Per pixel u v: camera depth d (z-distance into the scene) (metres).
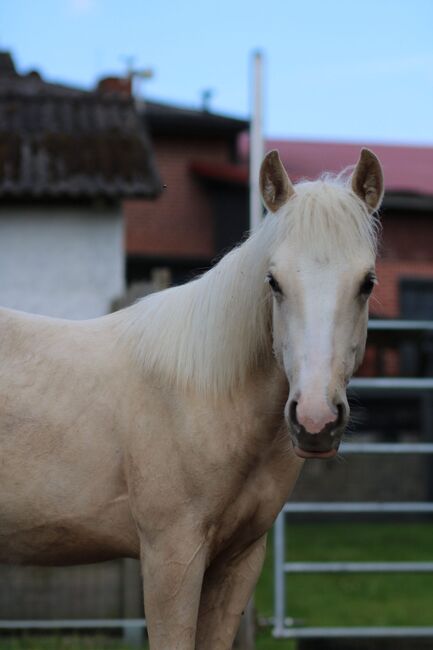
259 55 6.18
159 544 3.65
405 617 8.14
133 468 3.70
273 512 3.81
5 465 3.77
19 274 11.62
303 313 3.29
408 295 17.70
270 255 3.49
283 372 3.64
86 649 6.14
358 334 3.40
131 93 15.30
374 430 15.61
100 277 11.72
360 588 9.79
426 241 17.80
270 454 3.73
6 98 13.47
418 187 19.66
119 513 3.78
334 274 3.30
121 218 11.82
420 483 15.41
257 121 6.14
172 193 19.45
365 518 15.34
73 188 11.30
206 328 3.73
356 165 3.53
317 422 3.16
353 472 15.29
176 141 19.86
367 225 3.45
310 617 8.09
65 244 11.70
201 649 3.88
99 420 3.77
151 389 3.75
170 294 3.93
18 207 11.62
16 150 11.97
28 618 6.63
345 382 3.32
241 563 3.92
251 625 5.85
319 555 10.96
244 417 3.67
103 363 3.86
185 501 3.64
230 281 3.73
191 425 3.65
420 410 15.71
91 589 6.67
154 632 3.65
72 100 13.63
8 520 3.81
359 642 6.26
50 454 3.77
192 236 19.36
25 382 3.84
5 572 6.66
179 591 3.62
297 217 3.40
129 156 12.06
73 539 3.83
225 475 3.65
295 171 19.42
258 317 3.65
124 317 4.01
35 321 4.02
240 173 18.33
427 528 14.16
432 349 9.89
